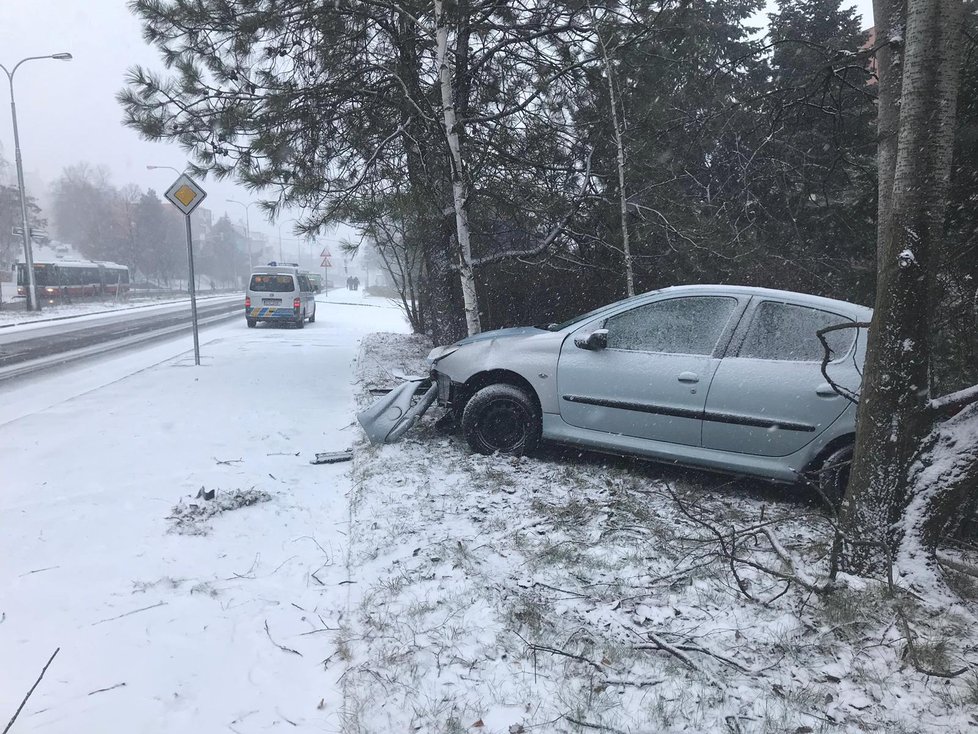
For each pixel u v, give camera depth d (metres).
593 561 3.92
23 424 7.41
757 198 10.23
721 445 5.18
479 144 8.78
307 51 9.16
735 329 5.24
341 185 8.70
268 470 5.97
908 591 3.35
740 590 3.53
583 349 5.66
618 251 9.28
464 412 6.02
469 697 2.75
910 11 3.30
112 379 11.35
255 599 3.70
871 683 2.78
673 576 3.73
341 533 4.63
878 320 3.52
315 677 3.03
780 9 15.77
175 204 11.98
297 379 10.76
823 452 4.91
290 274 22.56
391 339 16.47
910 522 3.49
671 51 10.10
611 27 8.78
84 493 5.22
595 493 5.09
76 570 3.97
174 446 6.60
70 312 32.16
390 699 2.76
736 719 2.57
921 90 3.27
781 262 9.72
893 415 3.50
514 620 3.29
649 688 2.78
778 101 7.86
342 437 7.20
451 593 3.59
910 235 3.37
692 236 9.07
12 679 2.92
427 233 10.13
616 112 8.95
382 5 8.04
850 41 14.84
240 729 2.66
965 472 3.41
